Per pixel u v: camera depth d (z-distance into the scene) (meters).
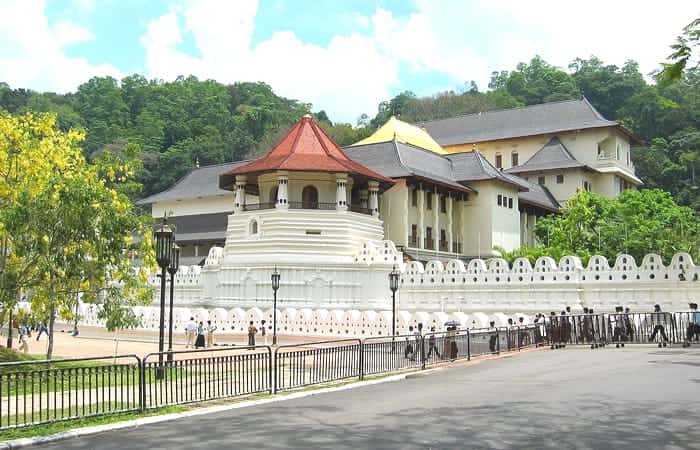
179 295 57.28
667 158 109.56
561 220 62.44
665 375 20.11
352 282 50.72
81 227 23.27
